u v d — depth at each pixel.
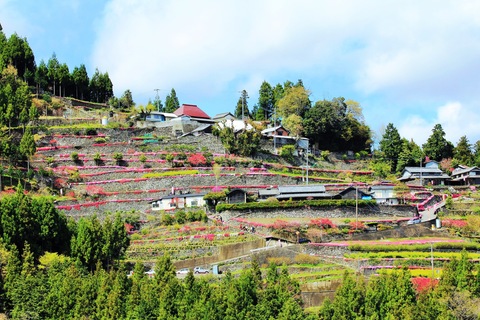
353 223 173.00
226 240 163.12
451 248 157.75
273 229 167.25
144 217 182.50
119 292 123.06
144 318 116.44
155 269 134.50
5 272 128.88
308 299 135.38
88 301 121.50
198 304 117.81
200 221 177.88
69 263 136.00
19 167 198.62
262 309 118.69
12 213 141.50
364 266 148.62
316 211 181.88
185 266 152.50
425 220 180.00
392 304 121.50
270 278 129.00
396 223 176.88
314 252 155.00
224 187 197.62
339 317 119.31
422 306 119.06
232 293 120.44
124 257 154.38
